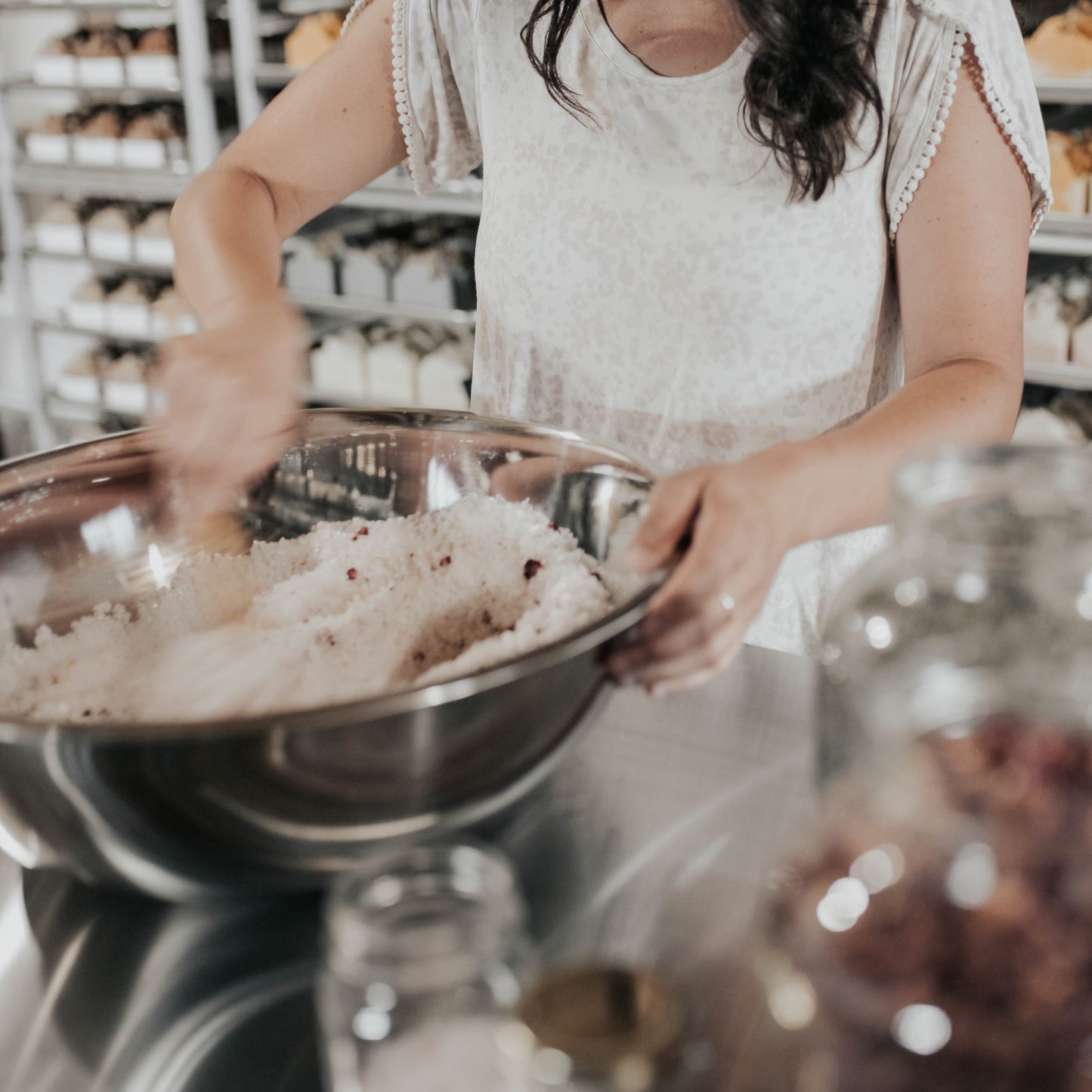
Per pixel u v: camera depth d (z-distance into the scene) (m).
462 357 2.49
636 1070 0.29
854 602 0.44
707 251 0.83
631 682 0.49
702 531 0.51
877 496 0.58
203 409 0.60
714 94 0.80
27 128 2.94
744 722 0.56
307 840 0.41
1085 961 0.28
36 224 2.97
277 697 0.50
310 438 0.69
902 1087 0.28
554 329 0.91
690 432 0.90
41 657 0.58
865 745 0.40
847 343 0.86
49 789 0.39
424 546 0.64
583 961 0.39
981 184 0.75
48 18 3.05
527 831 0.48
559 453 0.65
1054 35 1.75
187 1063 0.38
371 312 2.55
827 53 0.71
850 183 0.80
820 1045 0.29
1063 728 0.34
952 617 0.40
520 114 0.88
